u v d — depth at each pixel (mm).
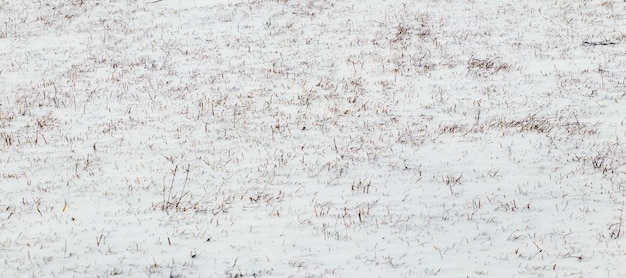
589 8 19328
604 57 15398
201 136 11430
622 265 6785
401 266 6902
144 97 13750
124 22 19969
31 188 9078
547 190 8852
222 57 16469
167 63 16125
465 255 7133
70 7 21656
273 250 7285
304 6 20641
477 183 9172
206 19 19859
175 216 8164
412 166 9875
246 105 13094
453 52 16281
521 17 18828
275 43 17484
